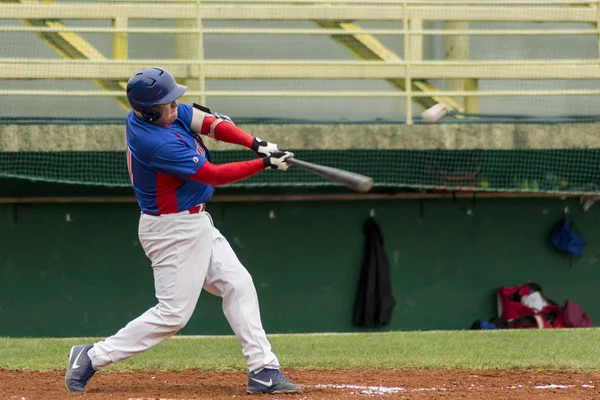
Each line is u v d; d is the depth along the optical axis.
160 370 22.50
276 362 18.19
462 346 29.02
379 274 44.34
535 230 46.06
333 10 45.56
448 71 45.50
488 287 45.66
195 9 44.66
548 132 42.06
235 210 44.59
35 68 42.47
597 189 43.97
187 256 17.66
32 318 43.31
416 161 43.22
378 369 22.89
